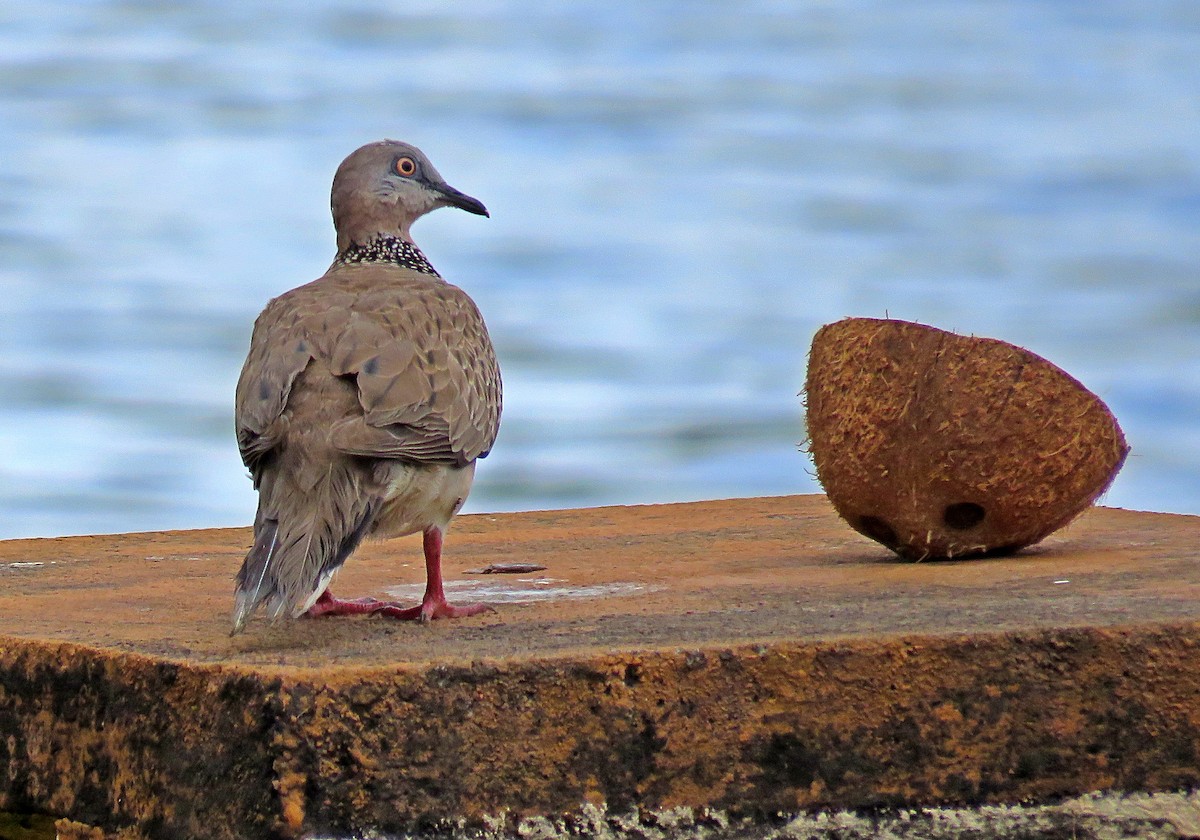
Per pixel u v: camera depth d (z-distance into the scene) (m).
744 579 13.45
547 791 10.06
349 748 9.72
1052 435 13.72
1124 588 12.22
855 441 14.09
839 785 10.35
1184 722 10.55
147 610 12.31
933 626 10.68
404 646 10.54
